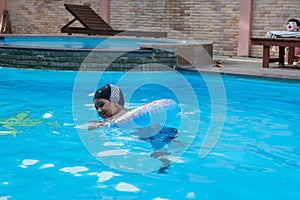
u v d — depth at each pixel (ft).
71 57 31.35
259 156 14.11
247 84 27.71
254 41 33.35
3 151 14.11
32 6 61.00
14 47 32.55
